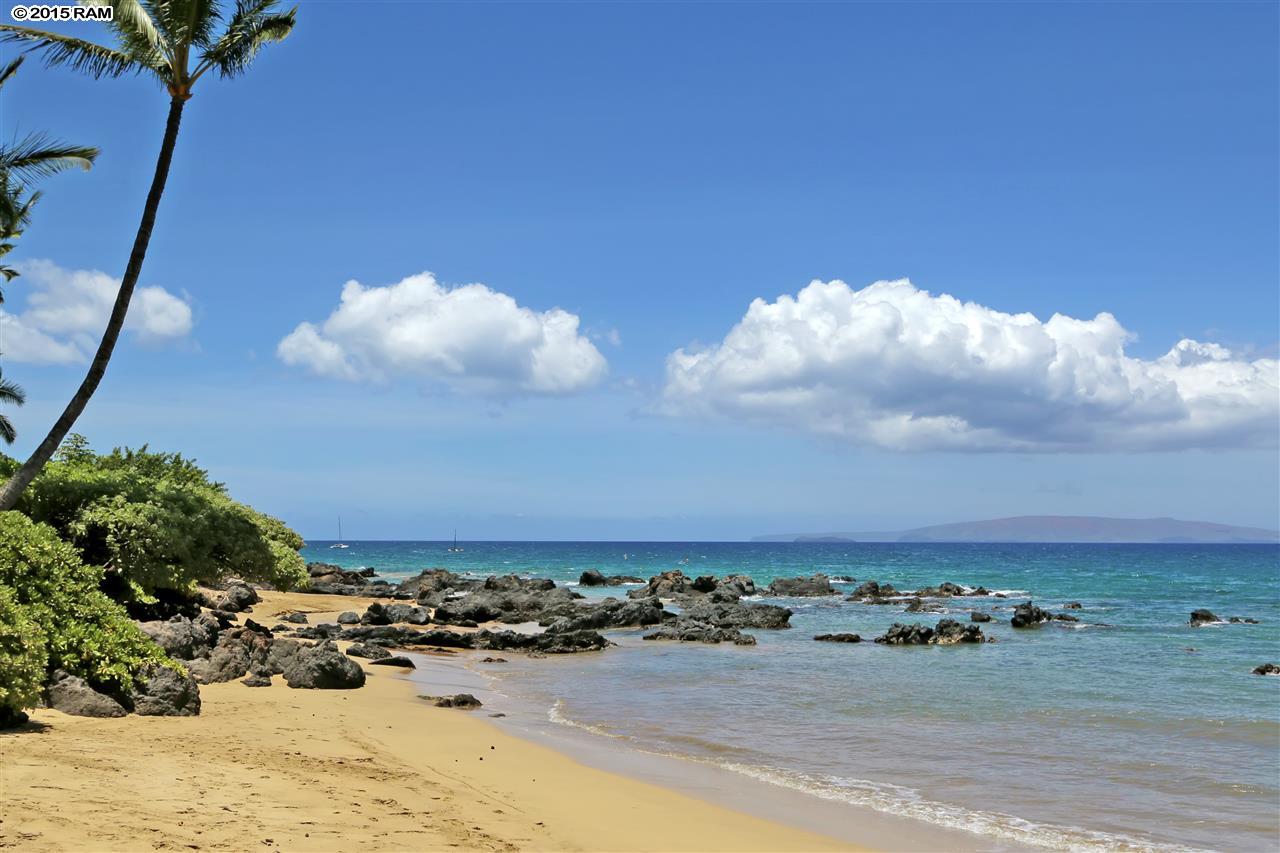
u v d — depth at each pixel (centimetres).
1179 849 1257
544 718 2173
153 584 2559
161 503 2659
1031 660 3531
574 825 1207
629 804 1366
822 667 3272
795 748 1870
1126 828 1348
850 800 1477
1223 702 2456
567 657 3603
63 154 2680
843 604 7069
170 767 1140
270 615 4466
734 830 1271
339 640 3738
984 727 2103
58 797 927
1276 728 2088
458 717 2050
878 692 2631
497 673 3064
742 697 2533
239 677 2217
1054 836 1306
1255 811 1438
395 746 1606
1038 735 2011
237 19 2211
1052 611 6400
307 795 1115
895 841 1266
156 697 1555
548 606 5675
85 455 3525
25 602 1538
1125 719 2203
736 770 1666
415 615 4734
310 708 1895
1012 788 1566
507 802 1289
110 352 2195
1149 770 1698
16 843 770
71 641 1522
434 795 1250
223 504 2964
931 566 14938
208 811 968
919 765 1727
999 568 14175
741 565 15138
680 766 1681
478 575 11219
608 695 2567
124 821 883
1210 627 5131
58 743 1192
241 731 1514
